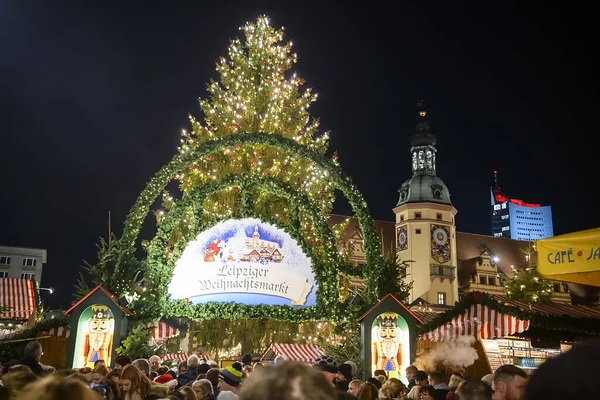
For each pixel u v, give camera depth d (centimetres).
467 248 8350
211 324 2302
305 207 1805
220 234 1733
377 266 1753
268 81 2672
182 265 1722
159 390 663
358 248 7181
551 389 130
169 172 1819
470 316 1590
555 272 990
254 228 1736
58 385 268
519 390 466
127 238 1731
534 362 1861
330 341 2234
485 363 1733
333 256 1767
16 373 459
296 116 2734
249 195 1781
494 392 489
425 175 7675
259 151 2600
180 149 2633
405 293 1752
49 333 1612
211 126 2828
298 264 1725
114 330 1575
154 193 1794
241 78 2720
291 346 2305
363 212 1808
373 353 1619
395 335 1630
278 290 1691
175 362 2008
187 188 2580
